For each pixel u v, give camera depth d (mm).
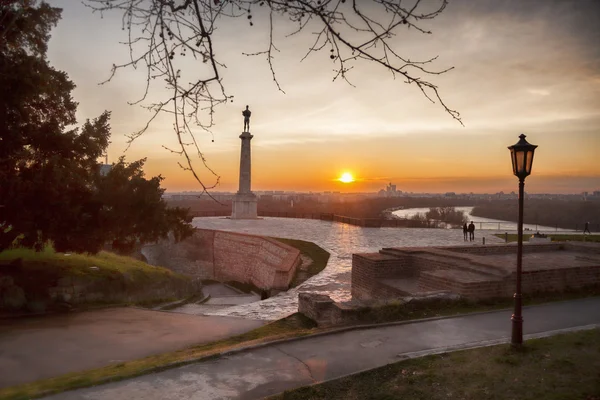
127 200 13211
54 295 13766
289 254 21375
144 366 6887
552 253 16000
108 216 13156
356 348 7387
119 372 6641
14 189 12008
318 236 33969
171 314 13258
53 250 17219
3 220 12328
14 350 8820
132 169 13930
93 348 9039
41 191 12344
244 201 52531
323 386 5875
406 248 14805
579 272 11414
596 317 8914
